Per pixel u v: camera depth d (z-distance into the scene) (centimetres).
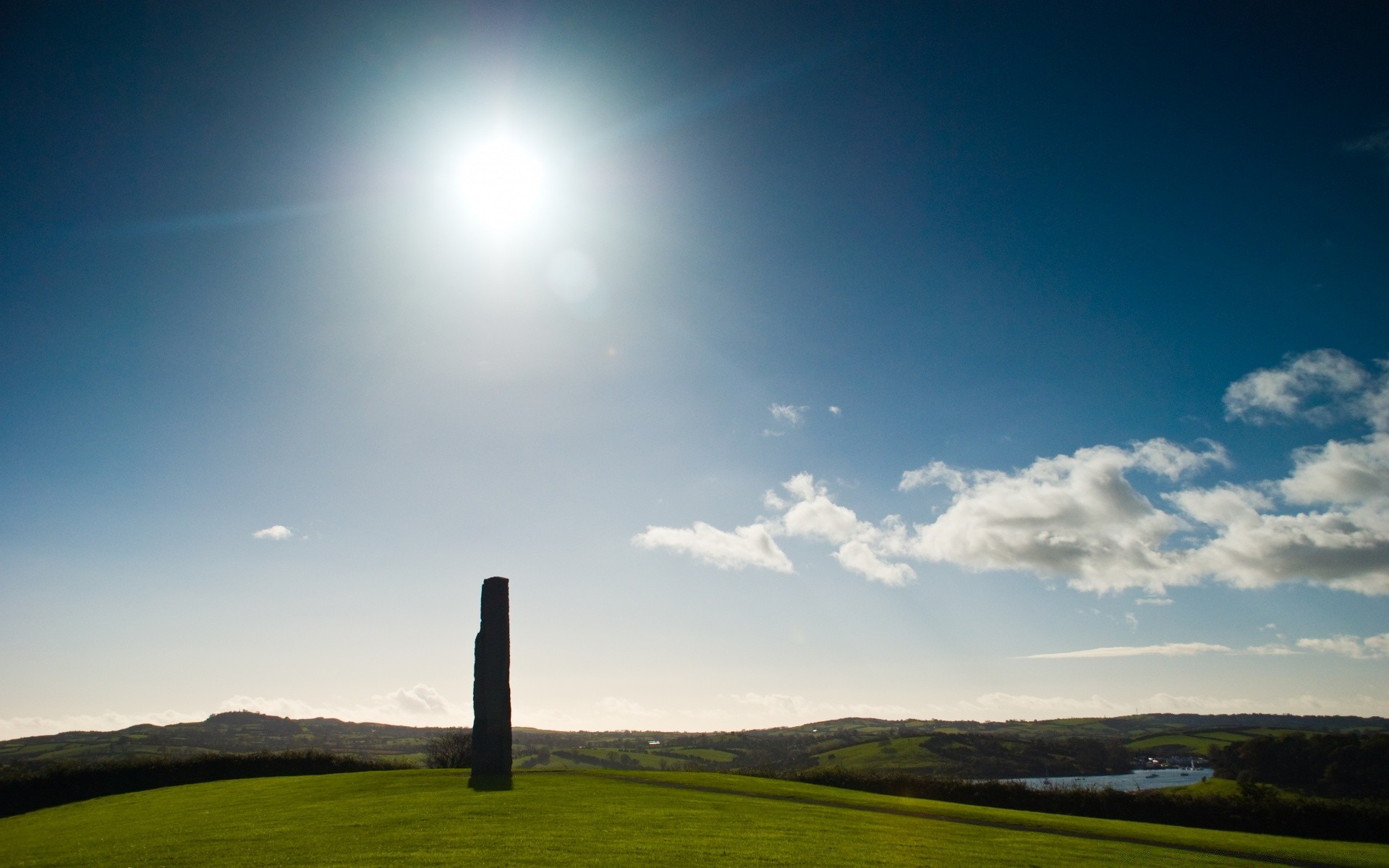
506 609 4934
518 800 3769
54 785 5512
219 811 3722
